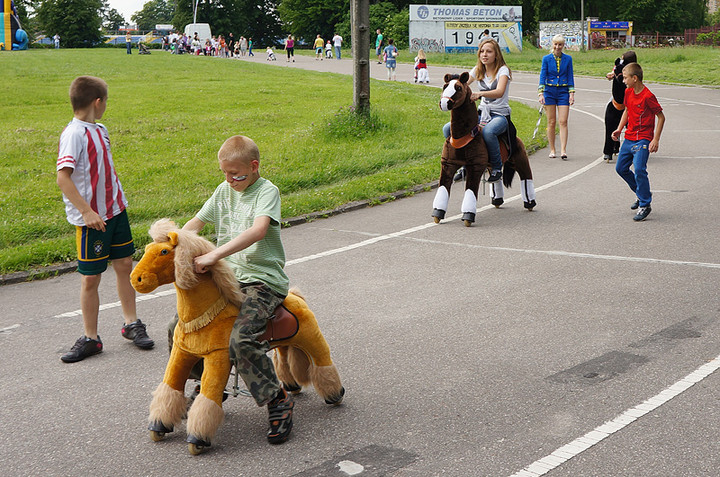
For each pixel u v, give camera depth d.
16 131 18.48
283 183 12.34
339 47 54.53
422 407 4.52
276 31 96.00
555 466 3.76
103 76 33.22
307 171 13.43
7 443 4.25
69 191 5.38
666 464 3.74
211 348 4.02
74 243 8.79
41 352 5.75
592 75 36.19
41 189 12.68
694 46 60.50
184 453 4.07
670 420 4.20
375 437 4.17
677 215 9.41
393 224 9.67
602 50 59.19
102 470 3.92
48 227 9.90
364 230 9.40
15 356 5.67
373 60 50.84
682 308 6.11
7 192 12.42
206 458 4.01
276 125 19.66
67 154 5.40
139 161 15.05
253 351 4.00
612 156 14.21
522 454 3.89
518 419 4.30
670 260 7.50
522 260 7.75
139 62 41.84
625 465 3.74
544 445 3.98
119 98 25.61
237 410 4.60
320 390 4.50
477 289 6.84
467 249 8.28
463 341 5.58
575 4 77.88
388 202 11.16
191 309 4.02
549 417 4.30
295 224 9.88
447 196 9.58
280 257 4.31
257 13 93.31
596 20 66.19
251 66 41.59
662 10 83.31
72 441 4.26
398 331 5.84
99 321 6.42
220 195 4.41
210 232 9.51
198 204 11.23
